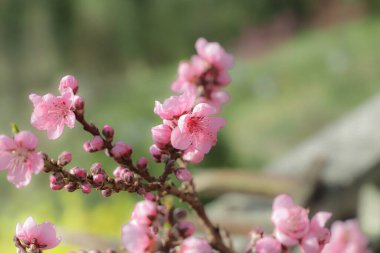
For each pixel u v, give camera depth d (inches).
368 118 181.9
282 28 865.5
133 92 639.8
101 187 61.1
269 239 65.5
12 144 58.1
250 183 129.7
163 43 923.4
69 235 109.0
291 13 879.1
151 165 272.1
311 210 128.6
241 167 364.5
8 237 206.2
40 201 283.7
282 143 442.6
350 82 523.2
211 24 911.7
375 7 815.1
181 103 62.7
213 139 62.9
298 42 697.6
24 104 668.1
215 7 908.6
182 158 66.0
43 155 59.8
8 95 869.8
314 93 514.3
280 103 510.3
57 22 922.1
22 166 58.3
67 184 60.7
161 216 57.7
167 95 576.1
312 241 65.2
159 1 917.2
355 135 173.2
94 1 909.8
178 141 61.4
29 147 58.2
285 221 65.4
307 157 169.8
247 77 585.9
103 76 914.7
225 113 502.9
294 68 581.6
